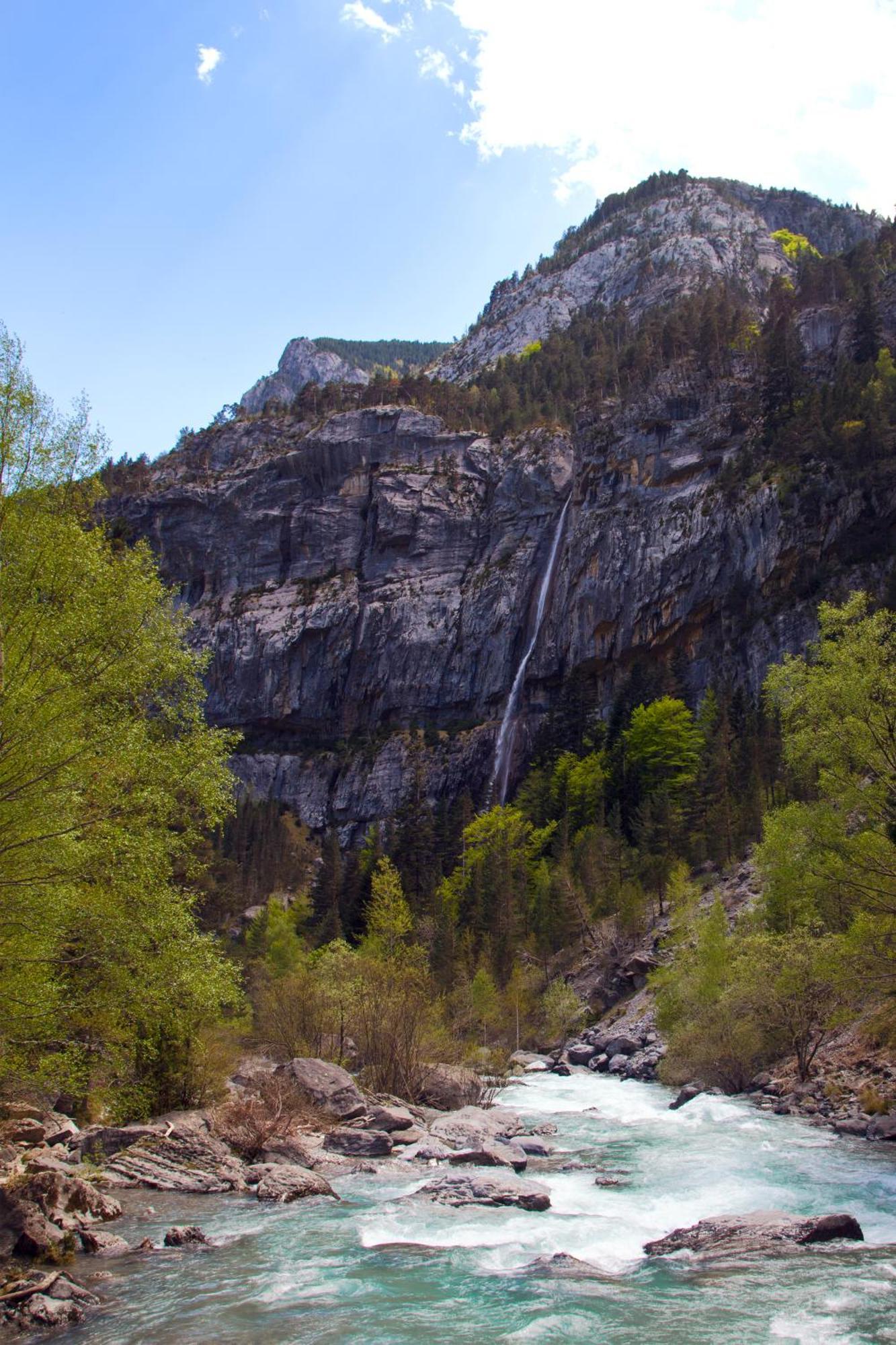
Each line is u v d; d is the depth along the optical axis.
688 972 48.72
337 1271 16.67
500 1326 13.92
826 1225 18.08
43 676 18.98
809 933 36.12
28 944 17.92
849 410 117.94
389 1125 29.98
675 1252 17.62
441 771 160.25
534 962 78.38
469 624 172.75
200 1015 24.31
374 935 63.06
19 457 20.17
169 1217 20.31
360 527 197.75
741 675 110.50
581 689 123.38
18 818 17.64
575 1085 48.44
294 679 188.00
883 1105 30.47
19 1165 21.97
